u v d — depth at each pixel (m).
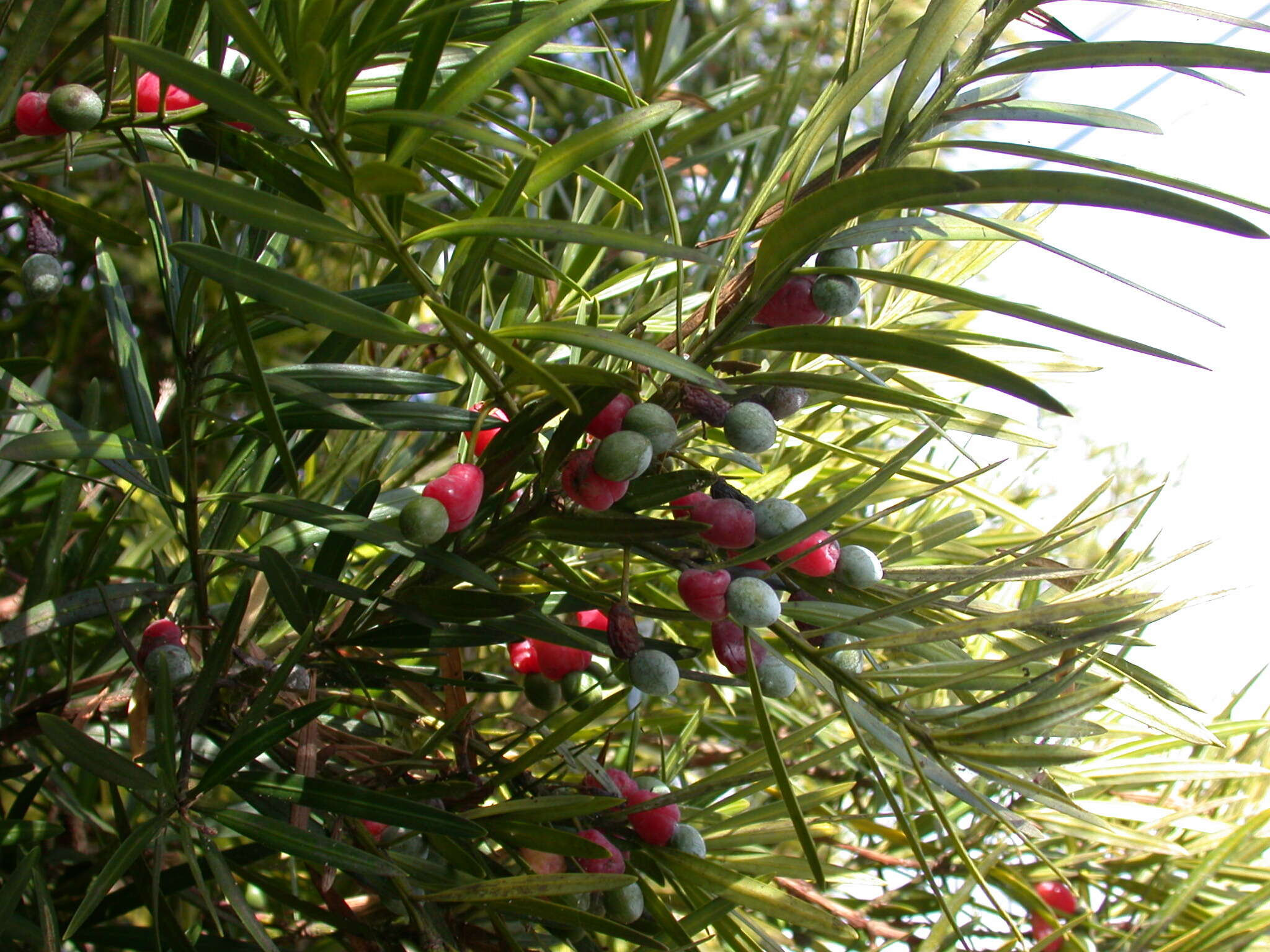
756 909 0.25
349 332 0.20
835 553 0.23
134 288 0.61
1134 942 0.33
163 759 0.23
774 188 0.24
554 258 0.37
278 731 0.24
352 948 0.27
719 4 0.68
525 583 0.32
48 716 0.22
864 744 0.22
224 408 0.37
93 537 0.35
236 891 0.23
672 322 0.32
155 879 0.23
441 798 0.27
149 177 0.18
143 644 0.27
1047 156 0.20
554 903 0.24
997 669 0.21
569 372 0.20
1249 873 0.36
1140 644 0.25
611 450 0.21
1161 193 0.16
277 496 0.25
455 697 0.30
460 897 0.24
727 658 0.23
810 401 0.29
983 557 0.33
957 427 0.26
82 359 0.56
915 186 0.18
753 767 0.29
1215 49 0.20
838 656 0.24
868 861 0.43
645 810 0.26
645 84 0.43
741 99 0.48
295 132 0.18
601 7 0.25
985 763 0.22
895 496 0.34
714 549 0.23
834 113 0.22
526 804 0.25
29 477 0.35
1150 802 0.39
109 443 0.25
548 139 0.58
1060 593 0.34
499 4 0.26
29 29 0.25
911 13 0.42
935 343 0.18
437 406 0.26
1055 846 0.40
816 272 0.21
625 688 0.26
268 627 0.31
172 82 0.18
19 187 0.25
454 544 0.26
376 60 0.27
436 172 0.25
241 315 0.21
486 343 0.19
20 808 0.29
